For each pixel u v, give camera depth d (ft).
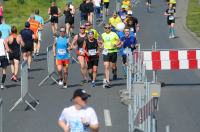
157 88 98.22
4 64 181.47
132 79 152.35
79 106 90.48
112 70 191.93
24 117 147.23
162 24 345.51
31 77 200.03
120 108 153.69
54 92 175.63
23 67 155.33
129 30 194.18
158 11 408.46
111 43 181.68
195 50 179.01
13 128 137.08
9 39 190.19
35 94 172.96
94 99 164.35
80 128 90.48
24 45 207.51
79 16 385.29
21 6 435.94
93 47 181.06
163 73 207.82
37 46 243.19
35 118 146.10
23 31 207.82
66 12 286.05
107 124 138.31
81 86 184.03
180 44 272.31
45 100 165.17
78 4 446.60
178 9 418.51
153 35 302.66
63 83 181.47
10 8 427.33
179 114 147.84
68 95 171.42
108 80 180.24
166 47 262.67
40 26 250.37
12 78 192.95
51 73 188.96
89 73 184.75
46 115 148.87
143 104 111.24
